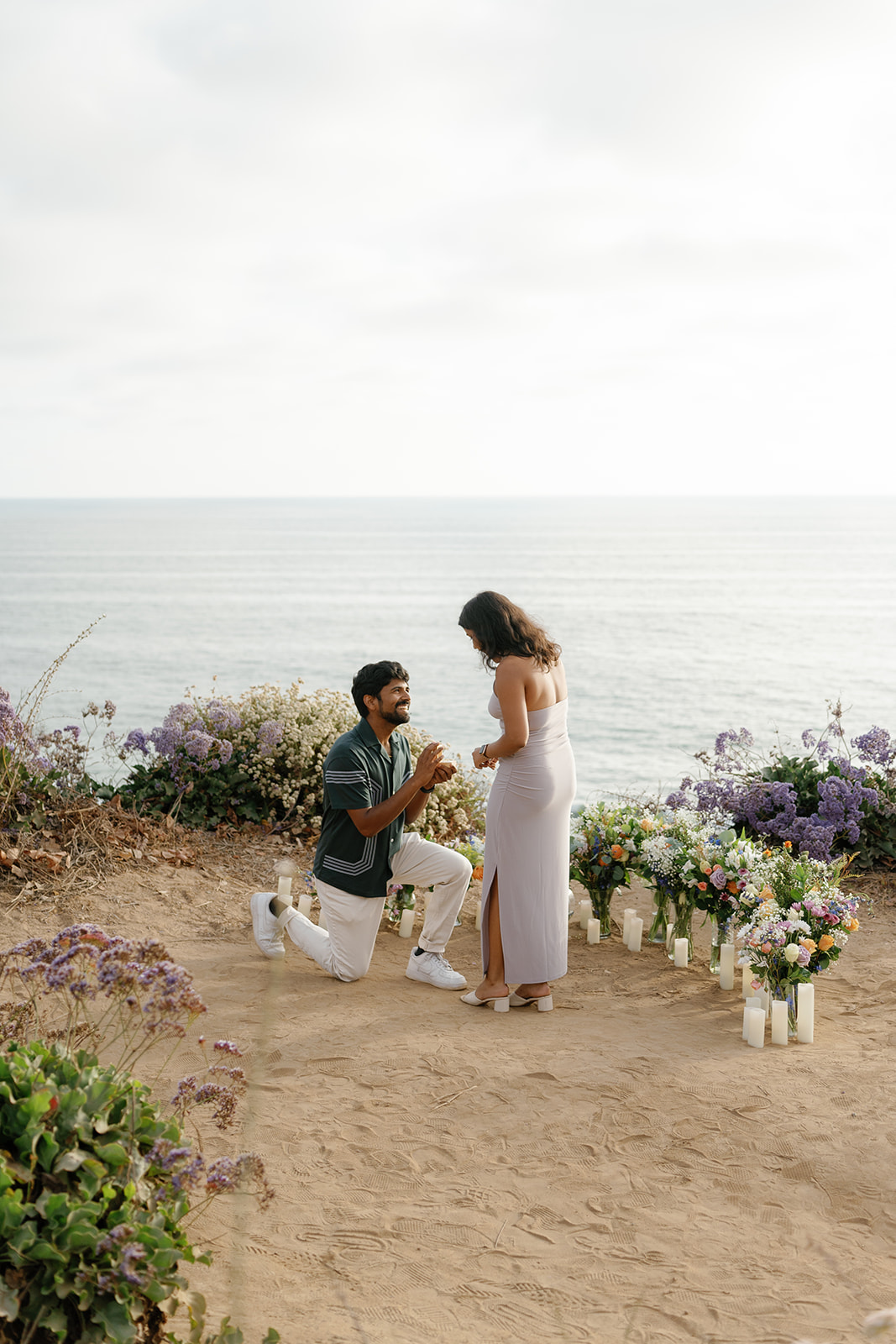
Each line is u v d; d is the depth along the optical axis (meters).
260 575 121.06
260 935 5.81
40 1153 2.46
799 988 4.83
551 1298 2.95
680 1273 3.08
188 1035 4.66
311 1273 3.02
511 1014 5.17
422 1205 3.41
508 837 5.11
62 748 7.73
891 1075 4.40
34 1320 2.24
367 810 5.28
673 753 25.36
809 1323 2.85
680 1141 3.85
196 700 8.94
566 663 45.56
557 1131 3.91
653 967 6.02
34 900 6.17
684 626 63.31
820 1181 3.60
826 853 7.41
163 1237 2.41
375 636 60.03
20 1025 3.32
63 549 186.38
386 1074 4.37
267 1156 3.67
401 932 6.55
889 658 47.00
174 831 7.74
